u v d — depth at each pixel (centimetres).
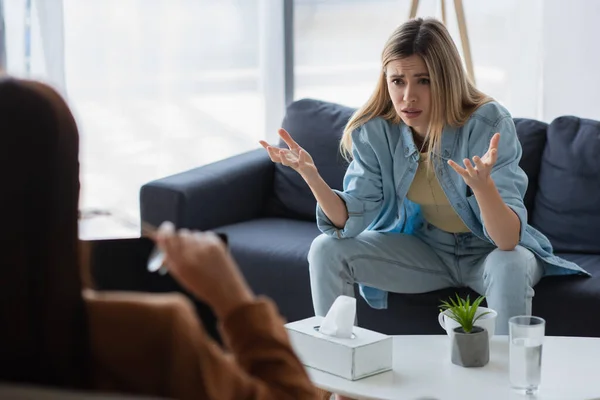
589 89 337
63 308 79
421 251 275
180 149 399
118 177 396
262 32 397
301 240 307
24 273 77
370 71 387
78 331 81
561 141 304
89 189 395
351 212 267
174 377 84
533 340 185
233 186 331
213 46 395
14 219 77
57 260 78
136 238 148
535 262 259
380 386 193
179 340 84
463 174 238
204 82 397
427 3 370
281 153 265
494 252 252
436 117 262
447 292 275
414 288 274
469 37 361
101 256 146
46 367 79
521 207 254
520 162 310
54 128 78
